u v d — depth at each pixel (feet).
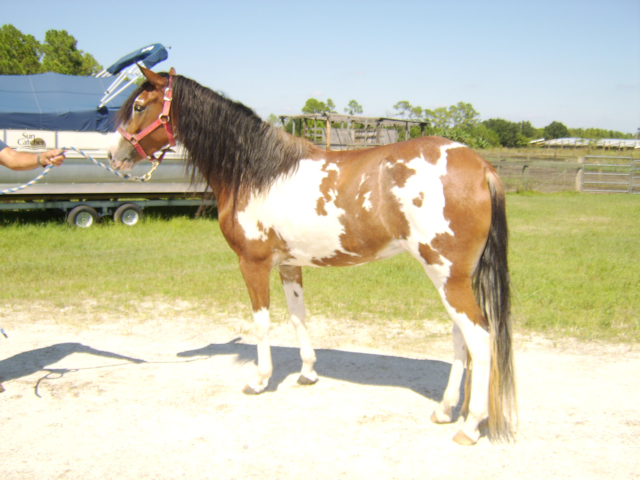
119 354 13.17
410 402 10.20
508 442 8.53
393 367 12.16
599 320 14.98
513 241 29.22
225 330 15.15
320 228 9.23
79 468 7.97
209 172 10.51
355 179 8.91
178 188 36.91
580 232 33.01
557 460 7.98
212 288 19.60
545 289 18.39
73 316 16.42
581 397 10.24
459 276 8.30
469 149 8.46
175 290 19.24
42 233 31.50
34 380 11.44
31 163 10.39
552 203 51.93
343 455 8.25
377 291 18.84
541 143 242.58
